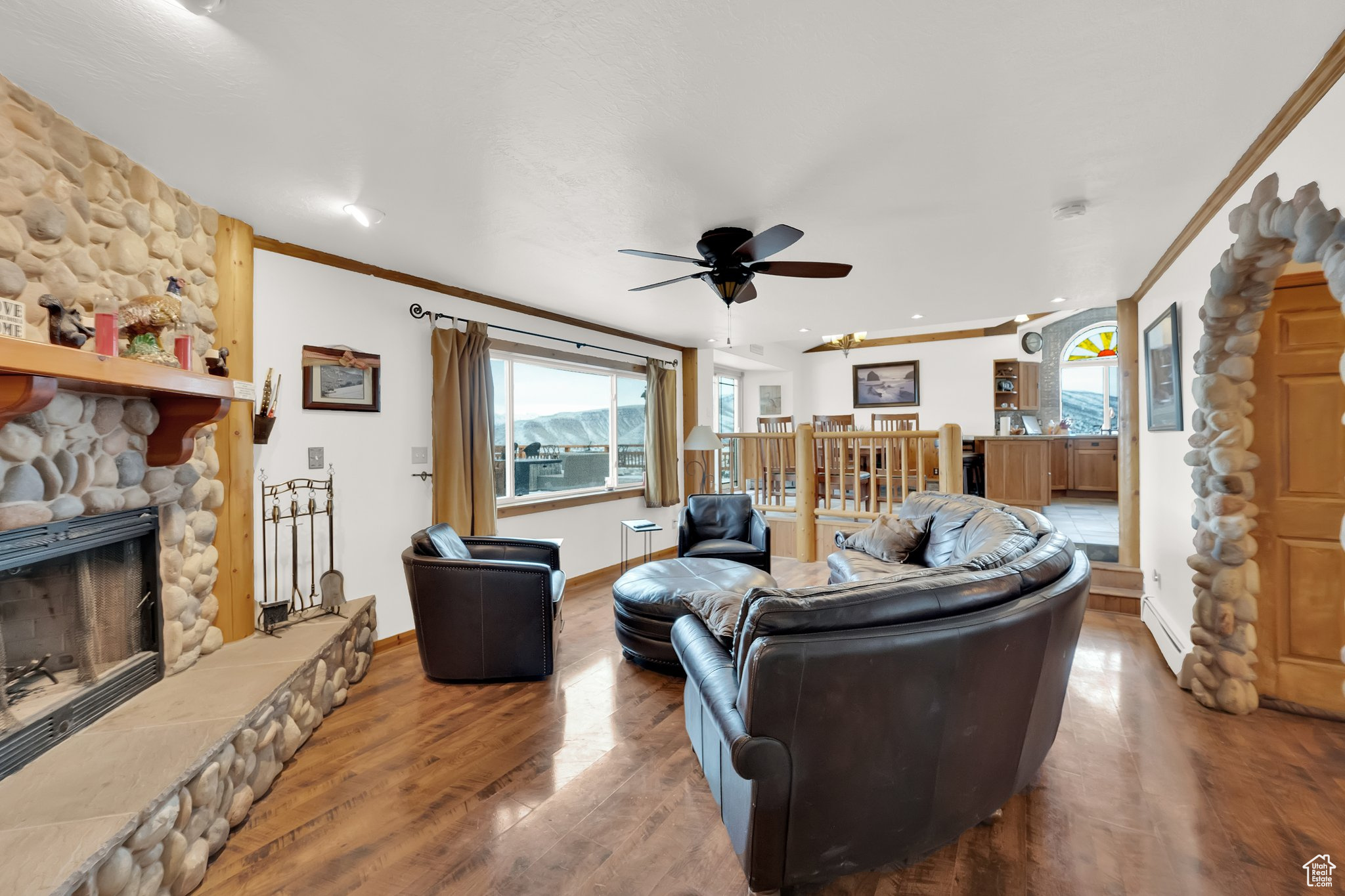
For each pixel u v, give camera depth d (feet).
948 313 16.94
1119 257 11.90
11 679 5.90
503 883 5.70
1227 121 6.83
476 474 13.78
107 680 6.72
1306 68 5.87
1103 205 9.25
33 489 5.74
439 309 13.56
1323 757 7.71
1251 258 7.82
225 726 6.44
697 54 5.50
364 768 7.74
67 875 4.29
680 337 21.01
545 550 12.64
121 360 5.58
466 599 10.31
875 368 33.42
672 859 6.02
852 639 4.93
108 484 6.72
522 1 4.78
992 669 5.49
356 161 7.57
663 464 20.80
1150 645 12.10
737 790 5.64
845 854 5.35
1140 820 6.54
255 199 8.75
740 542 15.98
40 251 6.00
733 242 9.80
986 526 10.30
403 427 12.82
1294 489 8.87
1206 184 8.55
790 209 9.23
